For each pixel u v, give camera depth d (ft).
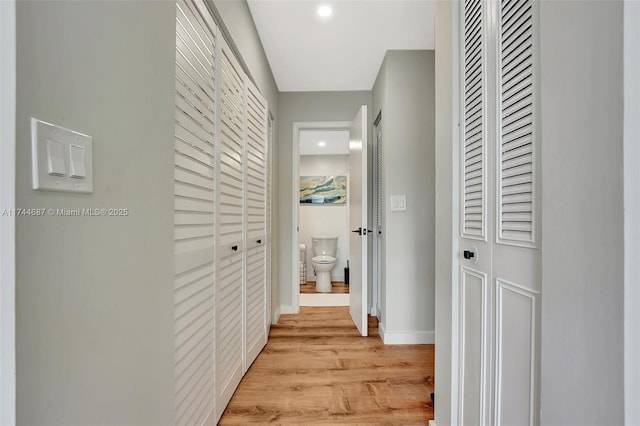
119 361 2.31
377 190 10.59
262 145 7.93
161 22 2.95
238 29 5.75
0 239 1.44
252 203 7.02
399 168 8.27
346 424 4.92
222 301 5.04
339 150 16.67
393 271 8.24
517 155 2.82
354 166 9.94
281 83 10.09
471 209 3.70
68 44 1.83
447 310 4.23
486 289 3.33
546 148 2.23
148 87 2.72
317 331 9.14
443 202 4.41
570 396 1.99
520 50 2.77
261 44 7.80
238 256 5.96
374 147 10.70
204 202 4.27
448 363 4.17
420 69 8.20
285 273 10.81
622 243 1.63
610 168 1.70
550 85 2.19
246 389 5.91
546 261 2.22
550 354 2.18
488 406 3.27
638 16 1.55
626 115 1.60
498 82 3.10
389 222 8.27
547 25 2.22
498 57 3.09
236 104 5.79
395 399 5.60
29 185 1.58
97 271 2.08
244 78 6.28
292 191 10.76
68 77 1.83
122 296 2.35
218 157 4.72
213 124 4.60
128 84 2.43
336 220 17.26
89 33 2.01
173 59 3.20
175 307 3.36
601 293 1.76
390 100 8.22
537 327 2.53
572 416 1.97
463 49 3.92
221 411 5.00
